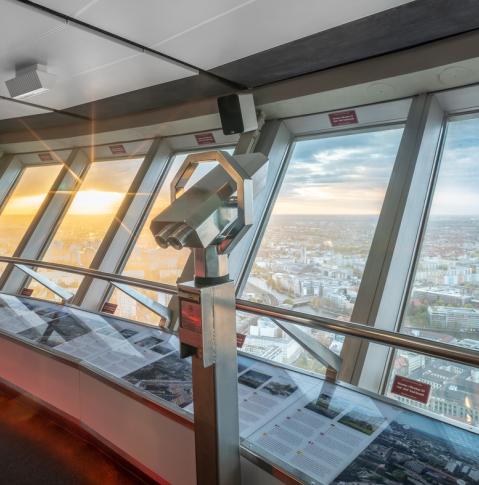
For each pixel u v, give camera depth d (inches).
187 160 52.5
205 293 51.9
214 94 147.3
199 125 162.1
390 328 100.1
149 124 170.1
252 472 61.1
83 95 151.6
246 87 138.6
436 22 91.9
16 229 222.2
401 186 107.4
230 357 57.1
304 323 67.7
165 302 153.9
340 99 124.0
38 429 104.6
